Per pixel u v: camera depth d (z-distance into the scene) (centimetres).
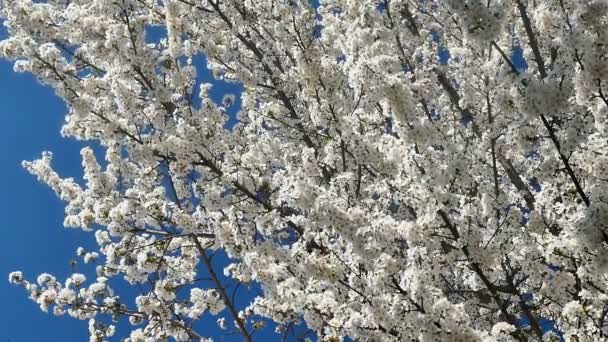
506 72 452
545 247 580
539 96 432
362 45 605
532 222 602
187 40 887
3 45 735
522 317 807
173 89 763
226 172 705
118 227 860
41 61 720
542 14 499
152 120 701
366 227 525
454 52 804
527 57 861
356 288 533
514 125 509
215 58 909
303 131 821
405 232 543
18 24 736
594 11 423
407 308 498
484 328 723
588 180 539
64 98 730
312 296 541
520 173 860
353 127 654
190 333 919
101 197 884
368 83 545
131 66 696
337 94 665
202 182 721
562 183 587
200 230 816
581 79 439
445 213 550
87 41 722
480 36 431
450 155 543
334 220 536
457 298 760
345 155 679
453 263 572
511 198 791
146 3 884
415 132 519
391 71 538
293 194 554
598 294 578
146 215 840
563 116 483
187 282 872
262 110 884
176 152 680
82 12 736
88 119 734
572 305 548
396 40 832
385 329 501
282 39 812
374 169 633
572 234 518
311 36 797
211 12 904
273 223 652
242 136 823
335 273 534
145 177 829
